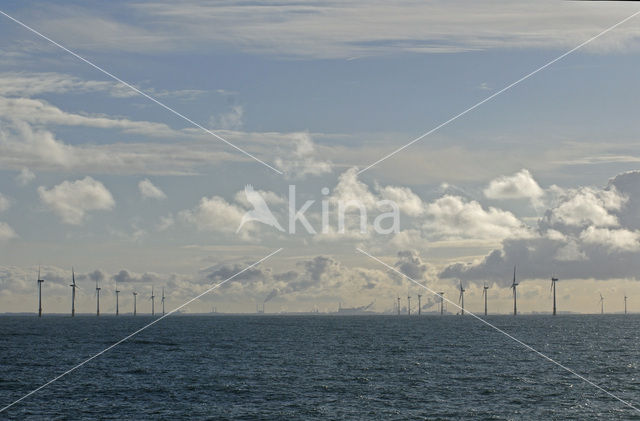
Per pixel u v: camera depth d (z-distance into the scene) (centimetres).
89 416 6819
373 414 6881
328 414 6894
